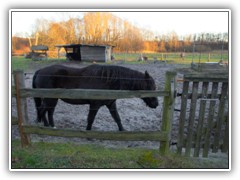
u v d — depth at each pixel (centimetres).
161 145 371
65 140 469
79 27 4075
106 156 367
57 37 4238
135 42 4350
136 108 725
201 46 4031
